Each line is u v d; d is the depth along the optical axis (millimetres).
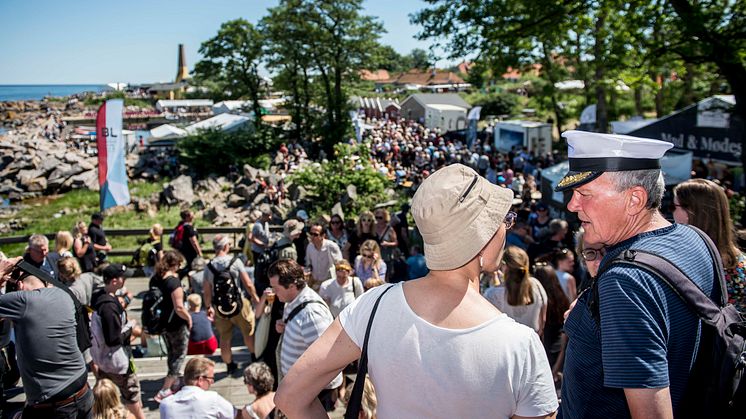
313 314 4062
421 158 29109
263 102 54406
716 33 11078
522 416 1174
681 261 1443
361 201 19547
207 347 6293
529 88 35875
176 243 9805
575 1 12516
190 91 97688
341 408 4707
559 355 4531
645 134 17953
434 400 1168
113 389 4012
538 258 5980
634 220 1536
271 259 7164
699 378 1417
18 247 17891
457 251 1224
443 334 1183
